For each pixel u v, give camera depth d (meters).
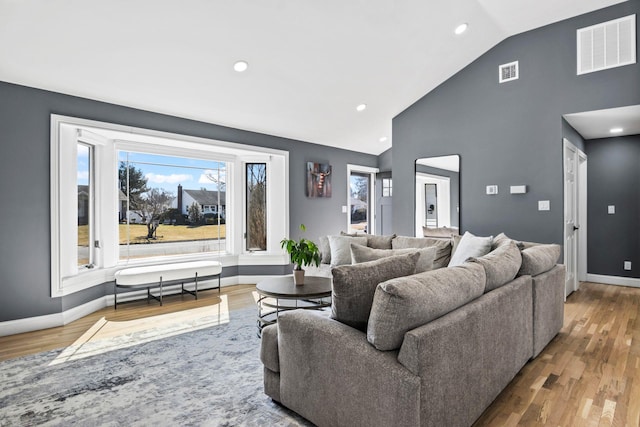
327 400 1.71
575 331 3.22
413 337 1.40
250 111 4.55
